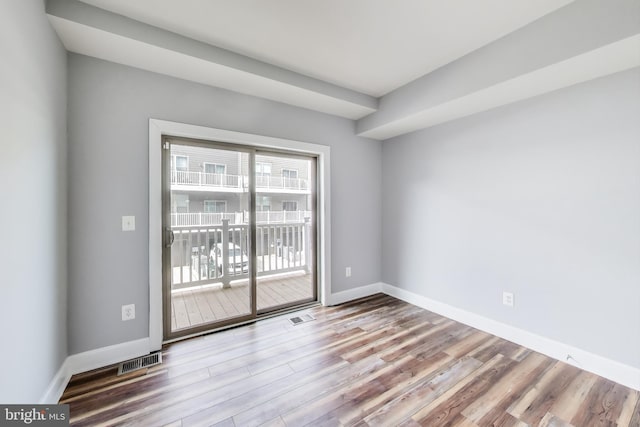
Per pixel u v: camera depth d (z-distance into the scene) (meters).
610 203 1.81
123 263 2.04
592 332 1.90
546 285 2.12
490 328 2.48
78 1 1.57
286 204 3.16
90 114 1.91
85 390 1.70
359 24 1.80
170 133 2.22
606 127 1.82
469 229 2.64
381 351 2.17
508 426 1.43
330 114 3.11
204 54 1.98
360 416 1.49
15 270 1.18
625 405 1.58
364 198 3.46
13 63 1.16
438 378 1.83
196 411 1.53
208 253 2.69
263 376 1.84
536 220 2.17
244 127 2.54
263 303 3.04
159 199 2.15
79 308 1.88
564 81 1.91
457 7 1.65
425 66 2.34
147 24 1.78
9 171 1.13
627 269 1.75
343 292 3.30
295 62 2.26
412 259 3.23
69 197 1.84
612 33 1.47
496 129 2.42
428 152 3.02
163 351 2.16
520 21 1.78
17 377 1.20
